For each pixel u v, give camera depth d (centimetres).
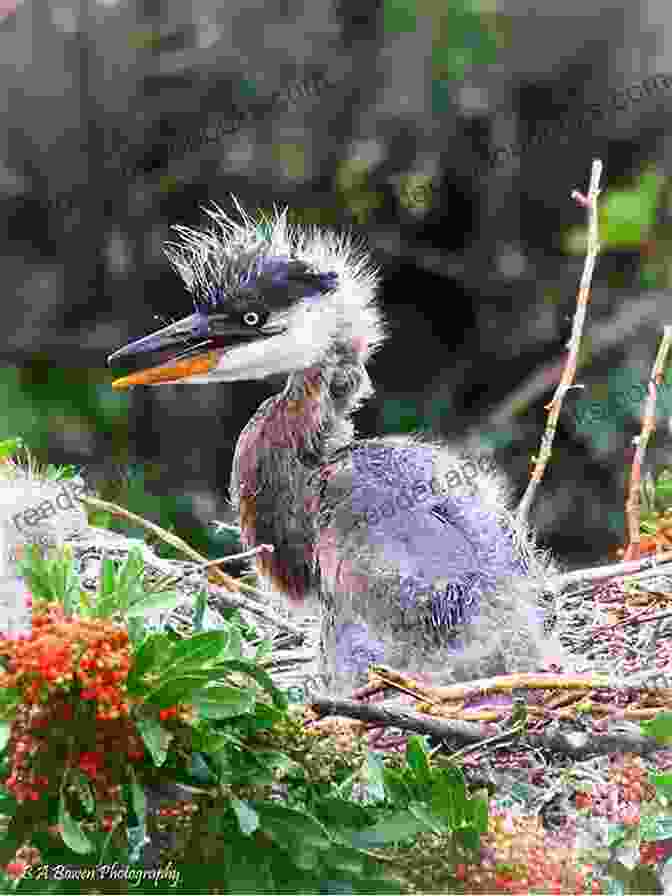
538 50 1209
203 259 631
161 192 1238
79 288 1250
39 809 428
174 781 430
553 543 1148
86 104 1232
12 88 1236
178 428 1193
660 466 959
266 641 470
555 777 496
